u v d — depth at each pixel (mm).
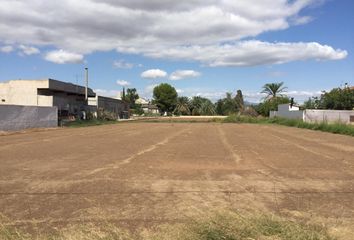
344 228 6340
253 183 10203
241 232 5812
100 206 7805
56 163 13664
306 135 30062
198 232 5871
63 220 6844
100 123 54062
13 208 7656
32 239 5793
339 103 58594
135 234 6078
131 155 16062
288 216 7074
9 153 16750
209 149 18672
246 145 20969
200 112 117750
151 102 150625
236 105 112000
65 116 52438
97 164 13438
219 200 8320
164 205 7895
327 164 13750
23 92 49469
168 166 13039
